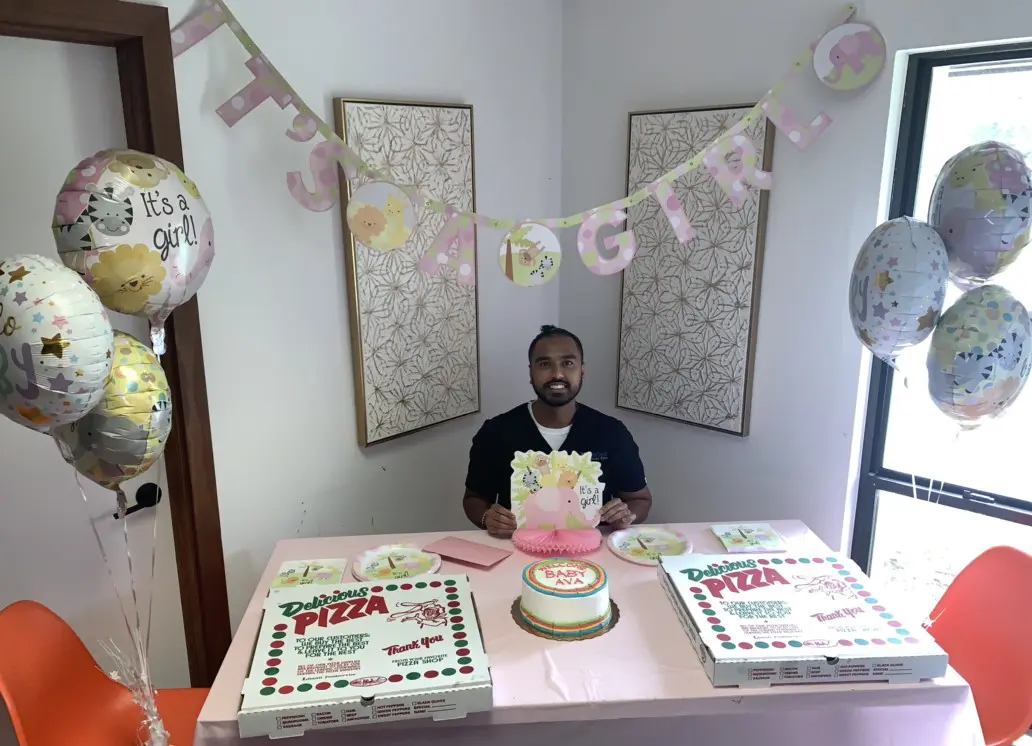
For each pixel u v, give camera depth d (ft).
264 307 6.09
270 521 6.48
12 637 4.25
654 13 7.14
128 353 4.16
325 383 6.65
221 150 5.63
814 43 5.93
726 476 7.53
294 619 4.62
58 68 4.96
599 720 4.16
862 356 6.41
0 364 3.50
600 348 8.28
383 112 6.41
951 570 6.73
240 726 3.87
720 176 6.10
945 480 6.61
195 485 5.79
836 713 4.26
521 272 6.03
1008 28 5.31
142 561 5.95
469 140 7.16
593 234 6.07
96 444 4.09
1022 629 4.86
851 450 6.64
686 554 5.49
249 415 6.16
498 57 7.39
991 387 4.74
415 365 7.20
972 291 4.86
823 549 5.65
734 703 4.17
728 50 6.71
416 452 7.56
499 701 4.08
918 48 5.70
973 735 4.31
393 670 4.13
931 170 6.19
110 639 5.85
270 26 5.70
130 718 4.83
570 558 5.48
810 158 6.40
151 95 5.09
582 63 7.80
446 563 5.53
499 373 8.17
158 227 4.19
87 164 4.11
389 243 5.82
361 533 7.25
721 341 7.17
